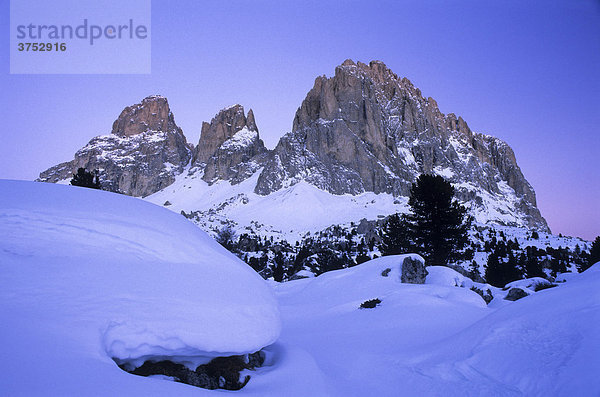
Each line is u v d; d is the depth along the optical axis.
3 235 6.25
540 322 7.87
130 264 6.81
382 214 143.25
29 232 6.52
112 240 7.16
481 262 62.06
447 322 14.44
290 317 19.31
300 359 9.20
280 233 134.75
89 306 5.63
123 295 6.07
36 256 6.09
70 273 6.02
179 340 6.10
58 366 4.45
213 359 7.22
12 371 4.10
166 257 7.54
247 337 7.08
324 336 14.04
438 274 25.98
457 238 38.69
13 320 4.83
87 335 5.20
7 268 5.65
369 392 8.02
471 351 8.29
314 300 23.19
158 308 6.18
